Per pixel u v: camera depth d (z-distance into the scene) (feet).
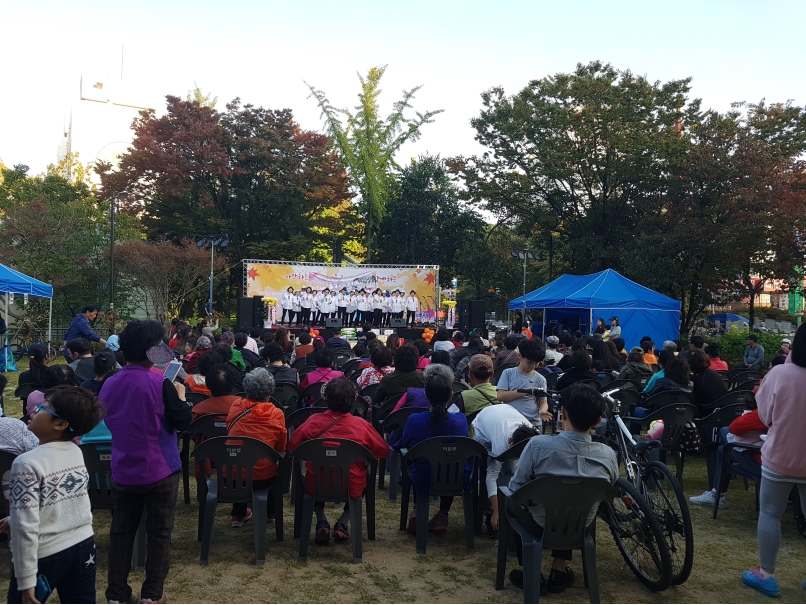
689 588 13.71
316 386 23.31
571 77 89.86
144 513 14.42
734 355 64.59
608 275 67.46
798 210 70.33
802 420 12.83
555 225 102.42
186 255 90.89
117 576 11.62
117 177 106.52
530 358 18.69
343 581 13.79
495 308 128.26
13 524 8.44
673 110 86.94
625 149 83.05
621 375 29.55
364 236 127.44
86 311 35.35
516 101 92.73
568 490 11.89
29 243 82.02
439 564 14.88
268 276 88.28
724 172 75.87
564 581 13.39
